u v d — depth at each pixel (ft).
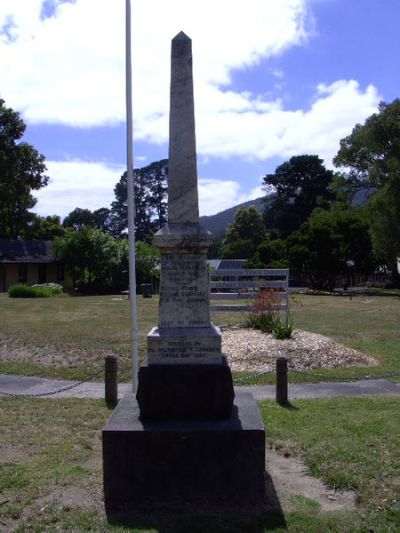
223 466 18.52
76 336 58.29
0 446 23.85
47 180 173.99
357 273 157.58
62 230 227.81
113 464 18.52
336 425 26.32
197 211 21.75
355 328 64.44
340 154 160.35
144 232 301.63
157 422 19.43
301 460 22.16
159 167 303.27
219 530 16.42
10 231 190.29
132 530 16.47
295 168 259.39
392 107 130.21
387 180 130.21
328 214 157.58
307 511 17.60
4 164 163.22
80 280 150.20
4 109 164.45
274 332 49.01
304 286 181.16
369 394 33.58
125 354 47.39
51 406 30.73
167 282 21.44
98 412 29.37
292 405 30.42
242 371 39.63
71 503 18.31
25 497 18.70
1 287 164.25
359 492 18.94
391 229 123.85
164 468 18.52
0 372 40.96
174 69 21.94
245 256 244.22
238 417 19.90
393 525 16.72
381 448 22.91
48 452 23.00
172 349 20.26
